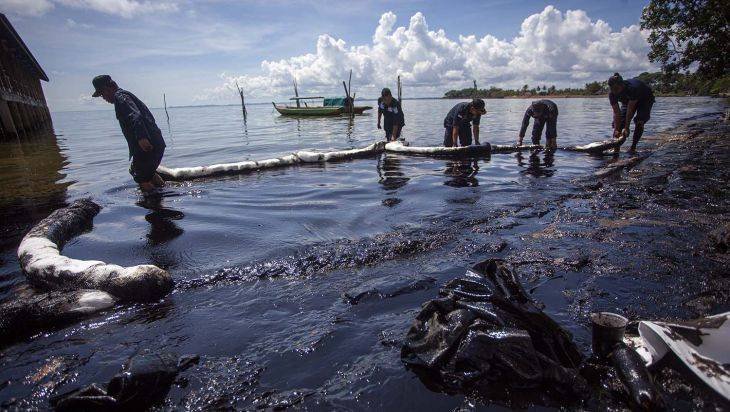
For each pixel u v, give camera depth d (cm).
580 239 399
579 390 194
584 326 253
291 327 269
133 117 611
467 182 674
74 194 694
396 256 380
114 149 1415
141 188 671
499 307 227
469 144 997
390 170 810
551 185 637
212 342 256
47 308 287
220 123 3039
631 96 888
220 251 409
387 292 305
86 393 201
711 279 306
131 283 315
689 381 189
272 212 541
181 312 298
